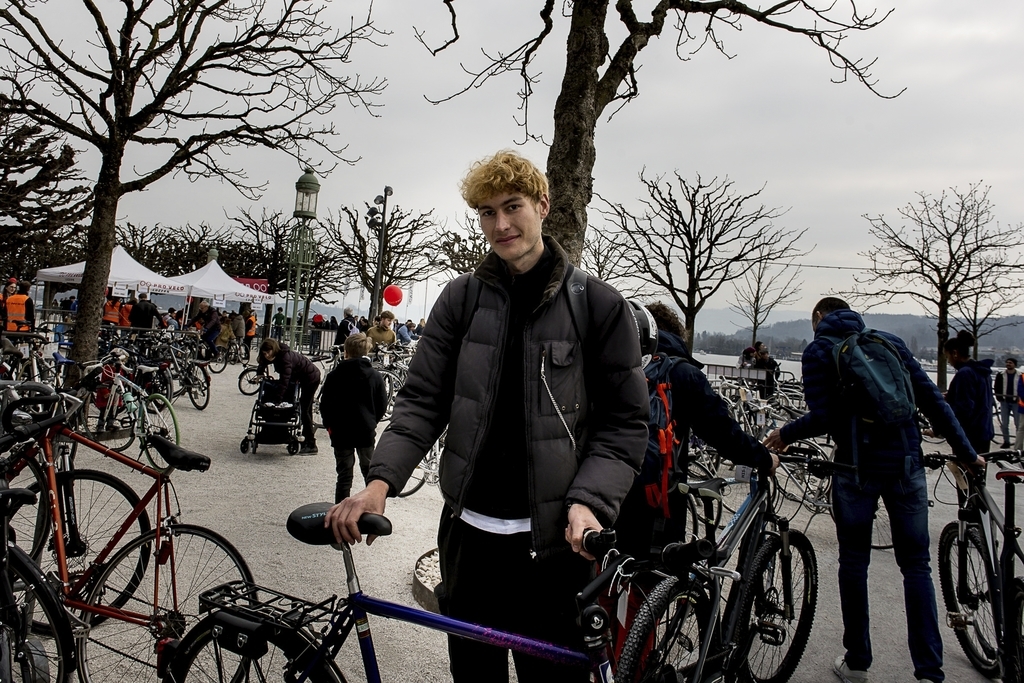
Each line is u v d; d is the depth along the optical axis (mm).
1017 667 3105
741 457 3016
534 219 2002
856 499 3340
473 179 2006
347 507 1812
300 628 1917
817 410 3398
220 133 8148
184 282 21953
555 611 1957
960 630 3660
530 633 1968
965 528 3600
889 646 3875
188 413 10664
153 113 7719
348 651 3340
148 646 2900
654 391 2967
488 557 1948
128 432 7465
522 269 2039
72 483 3145
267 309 35906
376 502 1842
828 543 6074
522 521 1935
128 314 18672
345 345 5734
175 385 11812
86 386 6852
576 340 1952
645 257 17594
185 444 8234
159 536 2889
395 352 14180
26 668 2469
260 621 1937
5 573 2436
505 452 1952
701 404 3021
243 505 5797
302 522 1849
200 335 18688
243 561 2898
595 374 1986
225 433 9273
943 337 21297
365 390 5652
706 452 8312
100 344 14969
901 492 3266
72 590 2906
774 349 34594
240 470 7137
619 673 2225
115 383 7410
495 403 1966
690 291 17266
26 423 3262
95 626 2914
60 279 19031
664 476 2887
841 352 3369
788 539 3148
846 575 3408
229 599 2072
